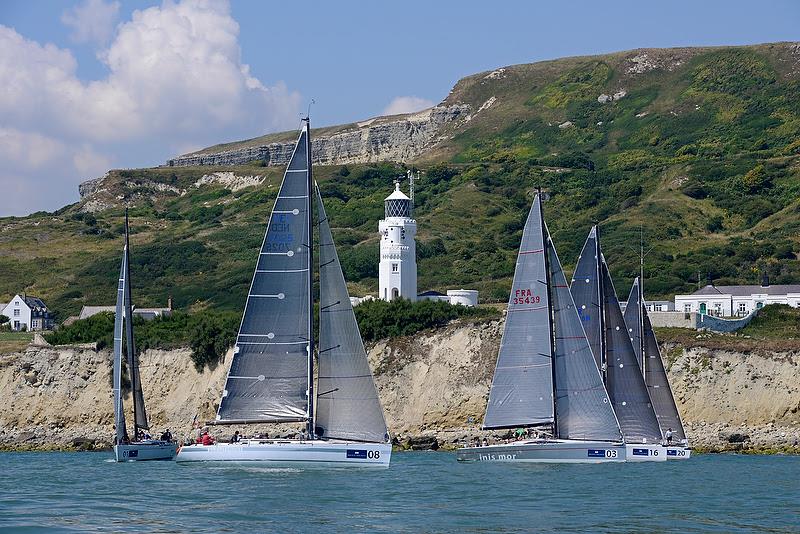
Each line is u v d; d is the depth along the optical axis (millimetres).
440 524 156875
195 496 182000
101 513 165750
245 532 149625
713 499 184625
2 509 170625
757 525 158375
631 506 175625
